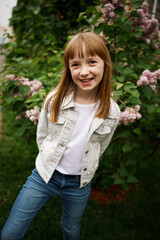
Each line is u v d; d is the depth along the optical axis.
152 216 2.23
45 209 2.18
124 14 1.84
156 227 2.11
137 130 2.15
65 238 1.60
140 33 1.92
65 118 1.31
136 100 1.77
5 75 2.27
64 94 1.33
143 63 2.11
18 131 2.19
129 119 1.76
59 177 1.37
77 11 3.27
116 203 2.38
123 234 2.00
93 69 1.19
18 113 2.35
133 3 1.91
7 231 1.30
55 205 2.26
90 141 1.35
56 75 2.37
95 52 1.17
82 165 1.33
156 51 2.12
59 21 3.45
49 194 1.41
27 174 2.66
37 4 2.93
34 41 2.97
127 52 2.05
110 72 1.32
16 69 2.20
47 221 2.03
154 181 2.82
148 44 2.16
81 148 1.33
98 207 2.32
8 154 3.06
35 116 1.98
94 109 1.33
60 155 1.33
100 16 1.95
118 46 1.98
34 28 3.00
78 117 1.32
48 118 1.38
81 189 1.42
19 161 2.93
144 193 2.59
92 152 1.37
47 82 2.31
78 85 1.24
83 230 2.00
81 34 1.21
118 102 1.95
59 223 2.03
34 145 2.43
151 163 3.15
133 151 2.42
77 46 1.16
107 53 1.28
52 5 3.44
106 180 2.53
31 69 2.70
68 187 1.39
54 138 1.39
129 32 1.88
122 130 2.27
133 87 1.71
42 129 1.46
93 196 2.50
